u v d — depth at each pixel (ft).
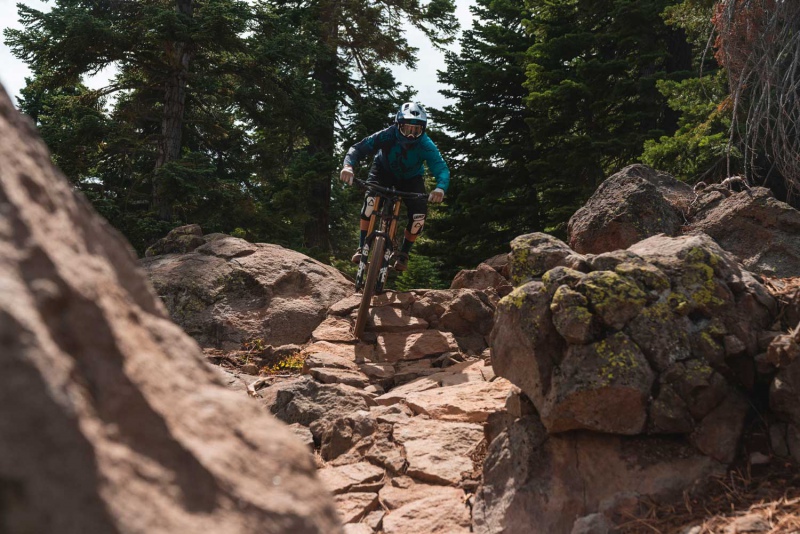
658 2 45.96
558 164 49.47
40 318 3.01
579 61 49.19
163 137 53.83
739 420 8.93
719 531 7.47
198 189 48.14
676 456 8.87
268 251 25.32
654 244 10.75
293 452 3.99
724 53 25.46
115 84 55.77
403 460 12.31
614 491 8.84
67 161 50.88
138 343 3.75
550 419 9.17
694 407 8.89
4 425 2.63
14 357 2.73
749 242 15.42
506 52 59.67
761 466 8.59
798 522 7.24
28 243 3.20
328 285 23.84
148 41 50.78
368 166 65.67
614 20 49.32
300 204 59.11
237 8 48.29
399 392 16.57
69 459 2.77
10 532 2.54
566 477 9.29
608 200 16.85
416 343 20.27
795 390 8.64
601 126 49.42
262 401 15.90
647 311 9.23
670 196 17.24
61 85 52.29
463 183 60.54
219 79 59.31
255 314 22.68
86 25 46.26
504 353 10.11
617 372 8.82
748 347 9.21
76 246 3.71
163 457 3.30
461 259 59.47
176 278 23.70
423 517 10.36
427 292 22.82
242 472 3.61
